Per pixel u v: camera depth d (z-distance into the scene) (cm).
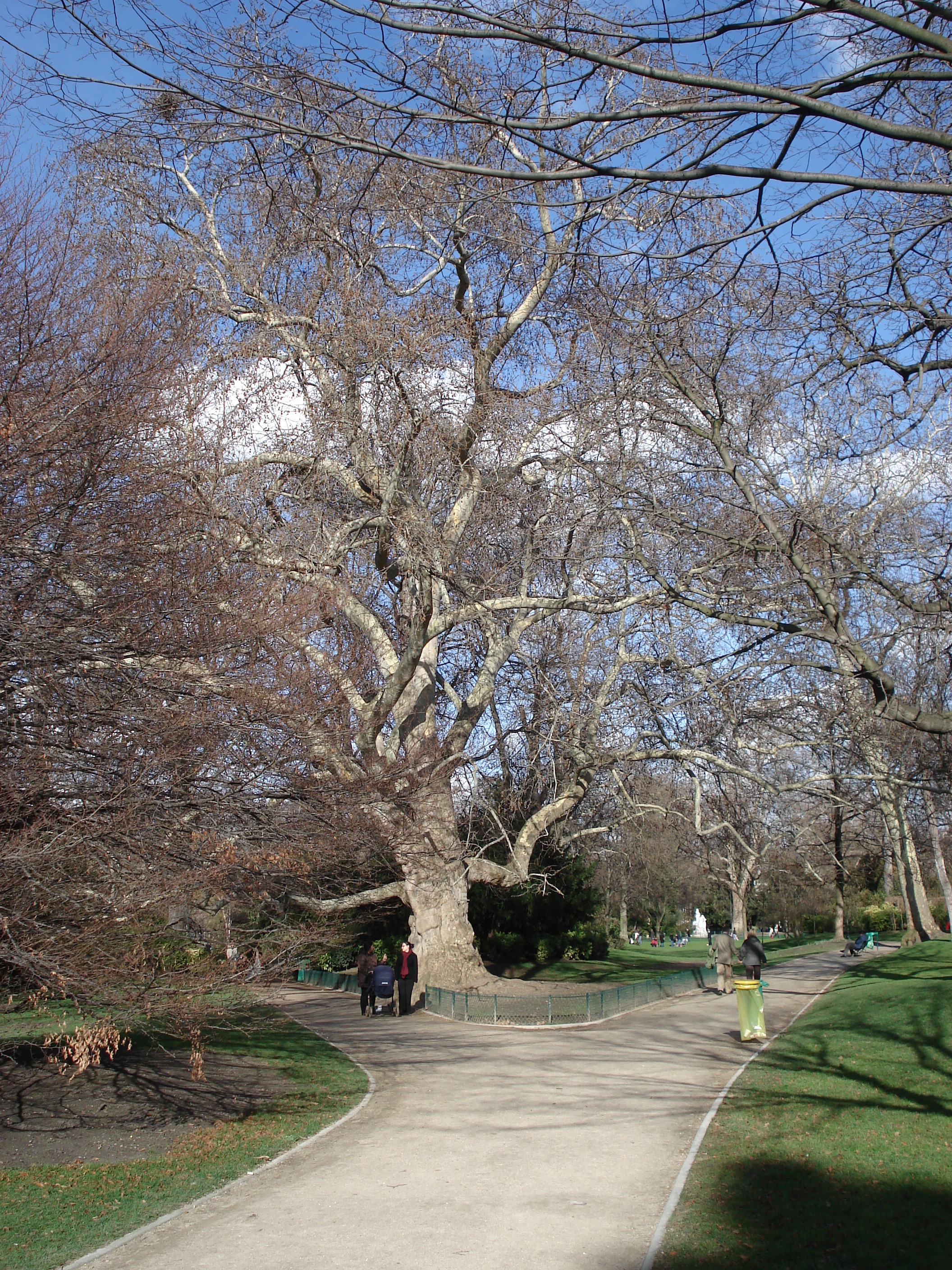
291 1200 825
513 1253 677
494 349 2020
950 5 552
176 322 1302
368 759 1524
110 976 932
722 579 1158
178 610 1086
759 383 1096
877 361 892
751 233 624
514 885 2545
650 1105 1148
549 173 458
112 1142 1020
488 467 1930
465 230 1973
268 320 1947
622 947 5778
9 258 1072
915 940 3422
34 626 951
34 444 983
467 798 2458
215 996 1160
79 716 1001
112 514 1055
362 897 2252
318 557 1633
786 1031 1700
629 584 1574
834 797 1786
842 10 446
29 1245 716
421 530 1703
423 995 2234
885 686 763
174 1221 777
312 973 2948
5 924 868
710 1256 656
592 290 1228
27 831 890
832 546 831
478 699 2252
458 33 446
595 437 1355
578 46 452
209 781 1090
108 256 1546
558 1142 991
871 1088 1129
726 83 441
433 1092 1292
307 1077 1402
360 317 1731
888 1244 651
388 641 2158
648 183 609
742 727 1462
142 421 1101
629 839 3231
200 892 1098
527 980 2805
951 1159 834
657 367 1009
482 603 1805
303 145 722
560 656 2236
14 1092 1216
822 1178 809
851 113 432
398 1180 877
